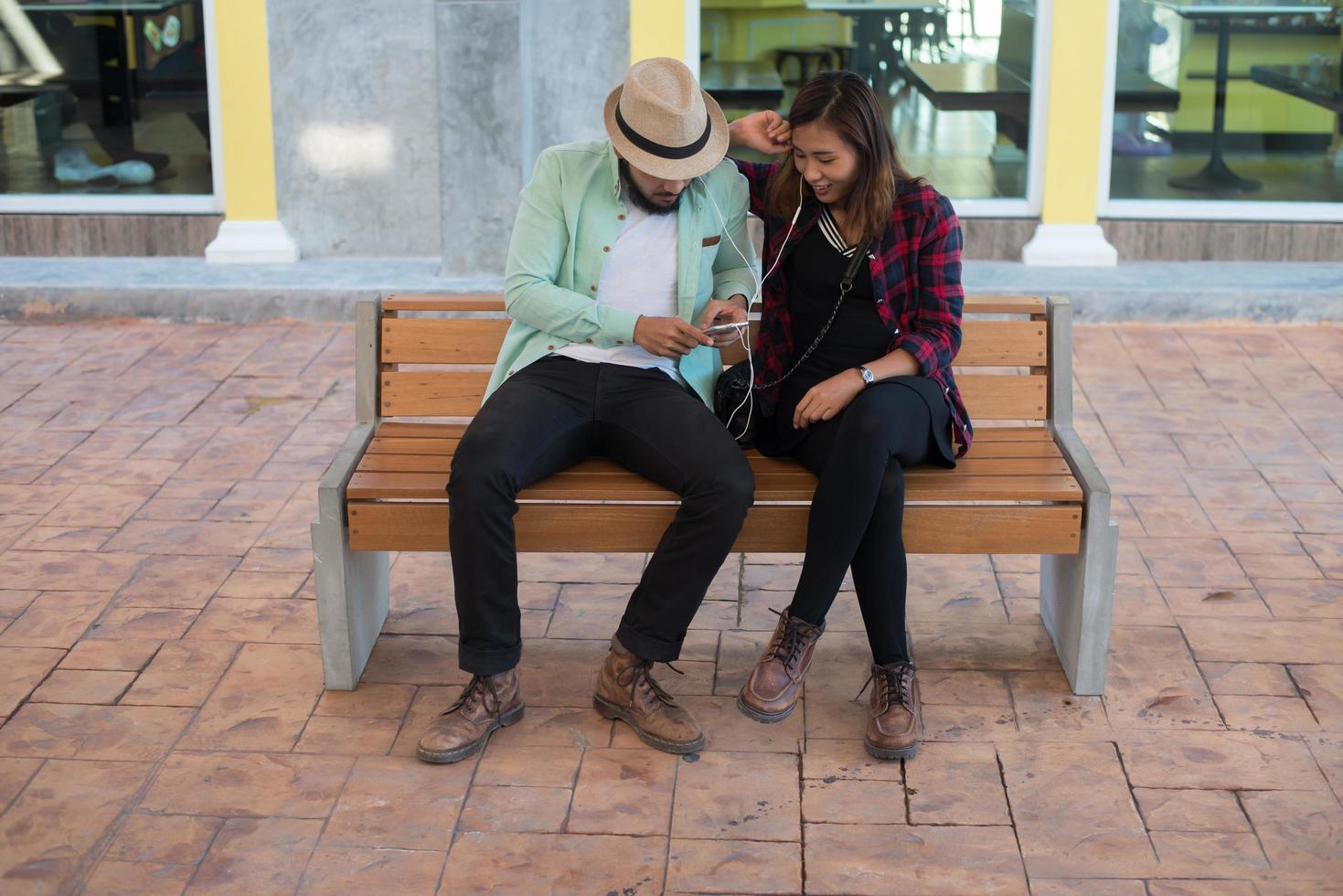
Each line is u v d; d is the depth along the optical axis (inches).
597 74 249.3
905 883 103.3
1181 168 255.0
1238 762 117.6
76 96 253.0
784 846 107.5
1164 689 128.9
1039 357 134.8
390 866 105.1
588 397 124.3
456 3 232.2
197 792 113.8
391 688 129.6
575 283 127.0
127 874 104.0
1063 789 114.3
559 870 104.7
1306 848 106.7
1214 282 241.3
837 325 126.9
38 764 117.1
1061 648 133.3
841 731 123.0
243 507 168.9
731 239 130.0
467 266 244.8
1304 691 128.2
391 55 246.8
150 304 238.7
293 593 147.7
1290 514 166.6
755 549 123.8
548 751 119.8
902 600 120.7
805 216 126.8
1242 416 198.4
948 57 250.8
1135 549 157.6
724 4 248.2
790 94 253.8
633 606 119.4
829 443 122.5
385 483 122.6
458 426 137.3
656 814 111.4
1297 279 242.7
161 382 211.9
